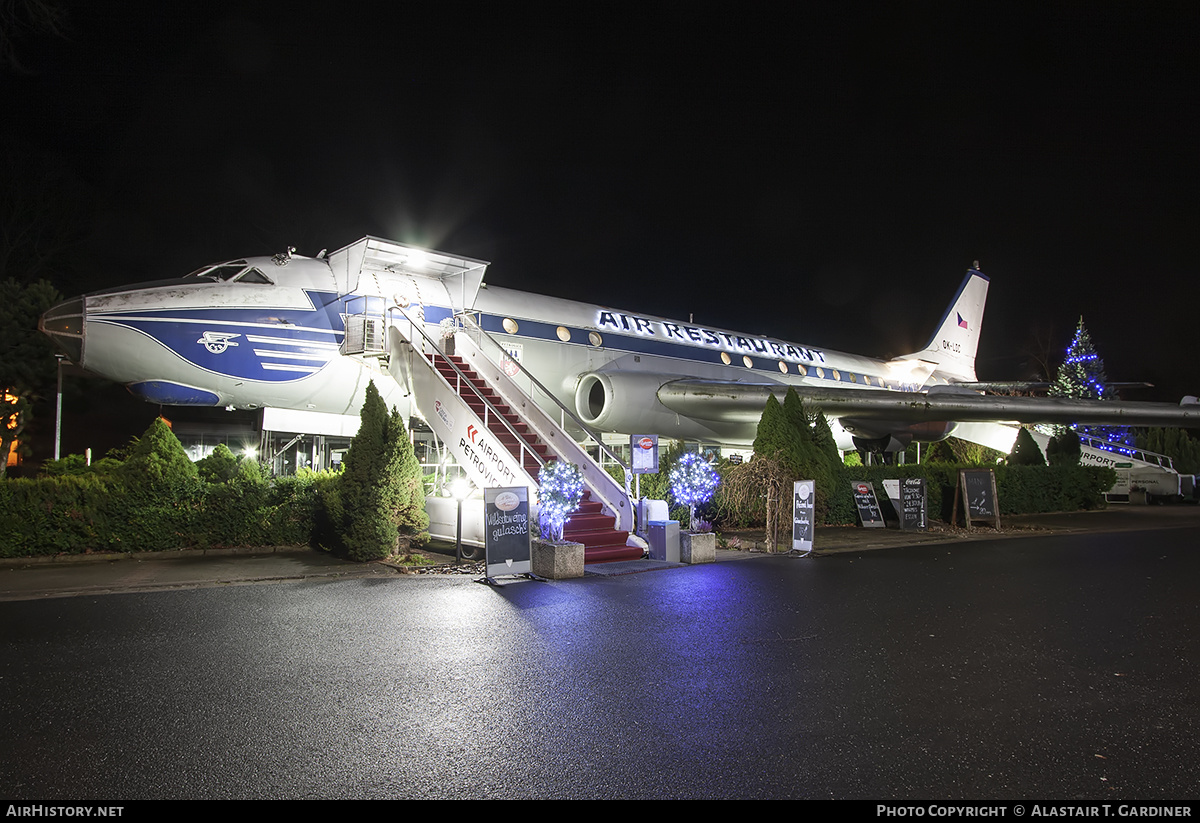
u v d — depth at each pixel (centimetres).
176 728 438
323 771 381
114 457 1599
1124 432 3669
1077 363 3716
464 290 1608
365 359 1423
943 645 634
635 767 386
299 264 1441
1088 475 2322
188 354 1289
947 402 1764
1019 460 2581
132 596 838
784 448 1454
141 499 1155
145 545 1156
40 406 1991
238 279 1384
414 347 1364
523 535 970
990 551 1286
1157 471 2778
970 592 881
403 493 1099
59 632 667
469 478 1195
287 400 1412
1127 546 1360
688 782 369
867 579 978
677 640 647
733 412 1741
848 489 1761
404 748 411
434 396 1300
